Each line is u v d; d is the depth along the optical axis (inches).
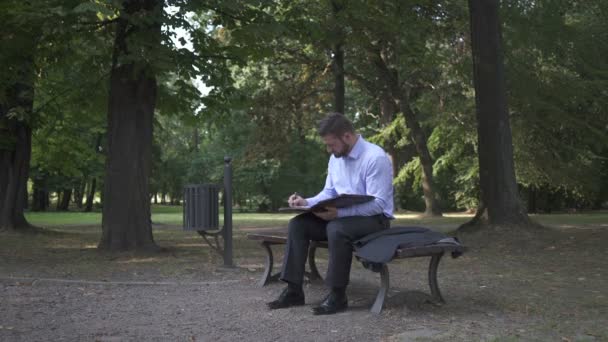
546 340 153.0
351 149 202.5
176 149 2273.6
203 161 1764.3
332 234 190.5
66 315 190.4
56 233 607.5
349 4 492.1
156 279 271.0
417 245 184.4
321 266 321.7
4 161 603.2
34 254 388.2
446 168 1198.3
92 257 362.0
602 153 1157.1
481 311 193.2
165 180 2260.1
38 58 480.7
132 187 387.9
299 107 875.4
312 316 186.7
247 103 516.4
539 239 422.6
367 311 193.2
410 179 1304.1
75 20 356.2
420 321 178.2
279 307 200.2
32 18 347.6
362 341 155.4
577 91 705.6
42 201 1804.9
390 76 922.7
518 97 665.6
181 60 407.8
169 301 214.2
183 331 168.4
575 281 263.6
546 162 948.0
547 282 260.5
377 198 195.3
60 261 348.2
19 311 196.4
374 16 513.7
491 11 466.6
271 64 861.2
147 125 395.2
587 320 179.5
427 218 981.2
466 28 645.9
